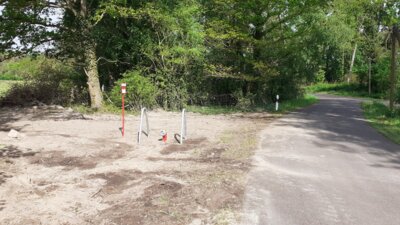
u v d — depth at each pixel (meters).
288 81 29.39
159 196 6.18
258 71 23.72
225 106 23.48
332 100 37.28
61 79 22.23
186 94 21.28
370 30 50.97
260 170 7.85
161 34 20.92
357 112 22.97
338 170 8.05
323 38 27.81
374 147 10.82
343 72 65.56
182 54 20.44
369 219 5.37
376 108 24.86
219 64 22.95
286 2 21.14
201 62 21.97
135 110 19.73
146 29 20.80
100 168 7.87
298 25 23.50
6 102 20.09
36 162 8.27
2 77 33.22
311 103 30.45
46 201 5.92
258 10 21.91
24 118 15.77
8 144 9.95
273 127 14.35
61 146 9.89
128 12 19.14
